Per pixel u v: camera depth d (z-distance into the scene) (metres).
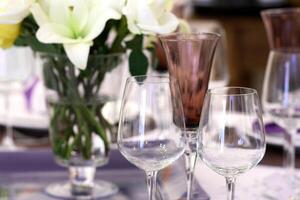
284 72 1.49
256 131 1.10
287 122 1.51
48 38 1.29
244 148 1.10
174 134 1.15
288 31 1.57
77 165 1.45
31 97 1.89
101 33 1.38
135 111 1.15
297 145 1.63
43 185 1.53
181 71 1.20
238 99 1.09
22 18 1.32
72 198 1.45
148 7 1.28
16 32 1.36
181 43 1.19
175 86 1.15
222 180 1.44
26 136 1.80
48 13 1.33
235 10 3.46
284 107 1.49
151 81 1.17
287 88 1.49
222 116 1.09
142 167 1.16
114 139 1.48
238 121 1.10
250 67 3.23
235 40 3.23
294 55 1.48
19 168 1.60
